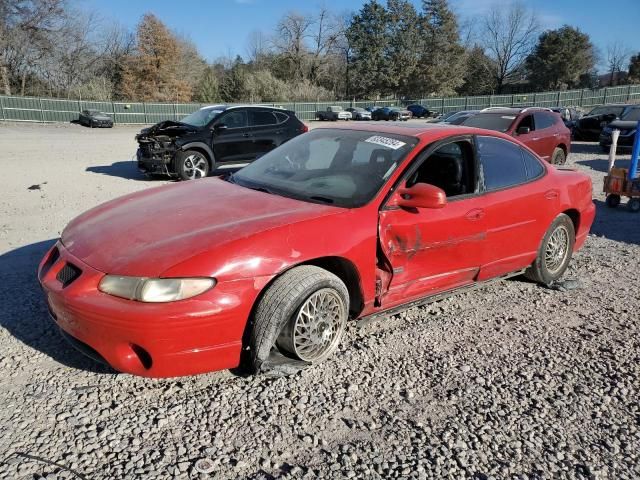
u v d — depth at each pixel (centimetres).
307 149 414
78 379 302
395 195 345
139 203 360
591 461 255
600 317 424
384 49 7394
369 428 271
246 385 302
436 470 243
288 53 7225
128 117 4125
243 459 244
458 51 7394
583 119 2078
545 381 324
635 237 684
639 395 313
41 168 1230
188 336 267
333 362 331
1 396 283
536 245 451
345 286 322
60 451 244
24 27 4866
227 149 1128
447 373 328
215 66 8256
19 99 3709
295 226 303
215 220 311
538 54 7325
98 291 270
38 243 570
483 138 414
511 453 258
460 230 377
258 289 283
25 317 376
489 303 445
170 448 249
